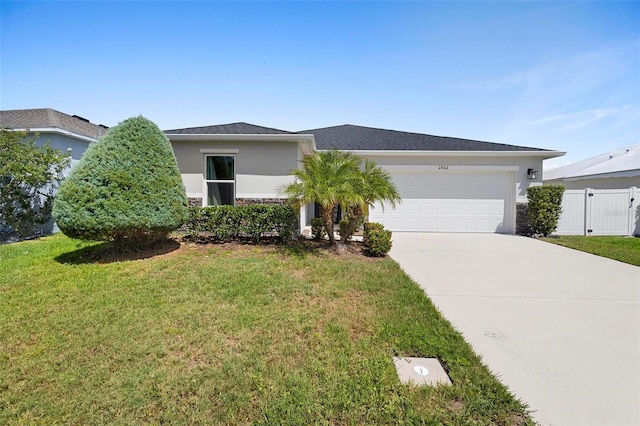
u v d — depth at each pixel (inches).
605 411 90.3
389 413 86.4
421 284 212.1
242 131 387.2
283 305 164.2
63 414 86.2
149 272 218.4
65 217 238.2
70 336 129.3
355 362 111.4
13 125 418.0
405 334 133.8
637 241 393.7
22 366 107.8
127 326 137.9
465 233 461.1
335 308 162.1
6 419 84.7
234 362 110.5
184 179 380.2
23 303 163.6
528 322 151.4
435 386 99.1
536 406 91.9
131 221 246.4
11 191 355.9
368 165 313.7
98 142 255.1
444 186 468.8
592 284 214.2
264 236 349.1
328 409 87.4
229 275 211.5
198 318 146.5
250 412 86.9
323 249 309.1
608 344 129.6
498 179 463.8
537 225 427.8
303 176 287.9
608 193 446.0
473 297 187.3
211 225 319.0
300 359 113.3
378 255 287.7
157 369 106.7
